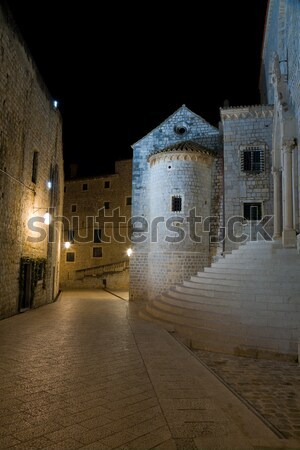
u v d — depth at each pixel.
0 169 12.77
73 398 5.27
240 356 9.27
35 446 3.80
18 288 15.23
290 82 16.09
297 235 14.15
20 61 14.55
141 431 4.21
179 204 21.55
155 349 8.70
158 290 21.17
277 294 11.12
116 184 39.03
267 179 21.22
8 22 12.98
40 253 18.78
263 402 5.92
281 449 3.91
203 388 5.87
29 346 8.77
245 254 14.80
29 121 16.14
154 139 24.36
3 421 4.42
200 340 10.16
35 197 17.52
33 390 5.58
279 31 18.25
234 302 11.22
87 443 3.89
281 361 8.82
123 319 14.12
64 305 19.67
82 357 7.77
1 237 13.06
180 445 3.87
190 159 21.78
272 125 21.34
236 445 3.90
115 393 5.54
